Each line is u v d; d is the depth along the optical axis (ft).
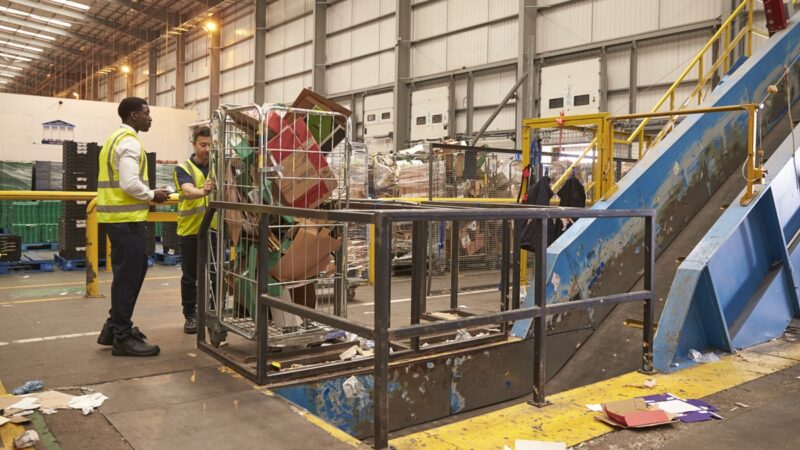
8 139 69.21
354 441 9.43
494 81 56.29
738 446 9.82
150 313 20.74
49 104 71.61
